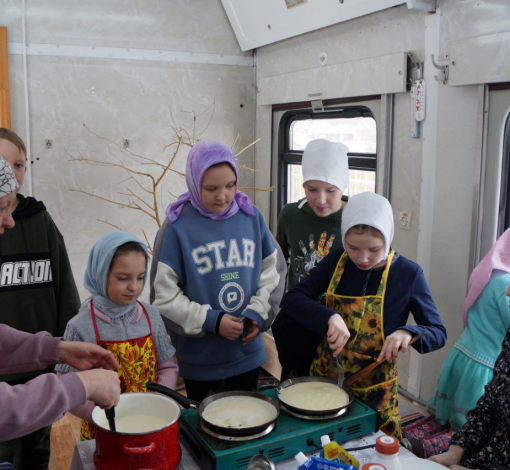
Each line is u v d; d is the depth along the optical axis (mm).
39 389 1025
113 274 1554
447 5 2406
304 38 3311
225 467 1105
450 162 2500
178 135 3701
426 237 2652
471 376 2219
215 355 1822
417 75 2586
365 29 2865
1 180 1272
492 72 2207
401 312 1578
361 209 1485
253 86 3891
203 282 1779
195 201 1780
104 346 1575
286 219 2367
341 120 3203
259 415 1245
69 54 3365
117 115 3537
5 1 3184
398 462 1074
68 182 3475
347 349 1580
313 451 1211
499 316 2176
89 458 1202
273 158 3785
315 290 1701
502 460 1425
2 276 1936
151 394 1255
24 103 3303
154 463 1060
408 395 2793
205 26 3684
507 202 2354
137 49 3525
